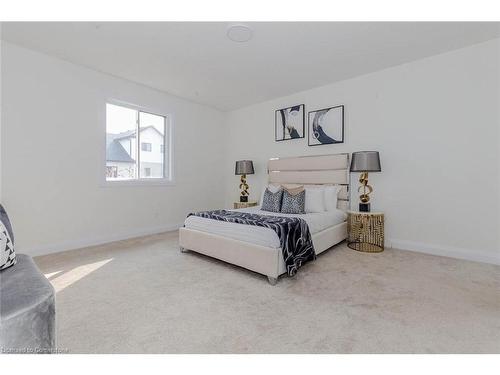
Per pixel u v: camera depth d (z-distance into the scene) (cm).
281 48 282
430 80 303
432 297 191
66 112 315
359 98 360
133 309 174
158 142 441
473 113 278
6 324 91
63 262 269
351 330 150
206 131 507
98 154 347
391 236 335
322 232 293
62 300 186
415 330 150
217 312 171
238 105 502
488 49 268
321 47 279
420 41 269
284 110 442
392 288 207
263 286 213
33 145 290
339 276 234
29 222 288
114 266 259
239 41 267
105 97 352
